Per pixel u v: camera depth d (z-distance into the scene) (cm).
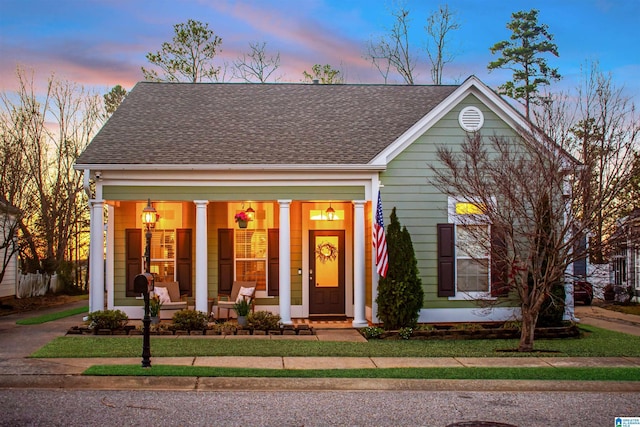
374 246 1488
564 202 1233
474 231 1373
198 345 1248
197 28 3262
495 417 814
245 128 1689
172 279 1652
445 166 1523
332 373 1026
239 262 1669
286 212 1520
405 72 3388
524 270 1243
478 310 1536
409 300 1431
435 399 905
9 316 1866
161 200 1506
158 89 1917
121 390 930
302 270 1683
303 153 1555
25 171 2530
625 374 1030
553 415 825
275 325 1438
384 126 1706
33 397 884
